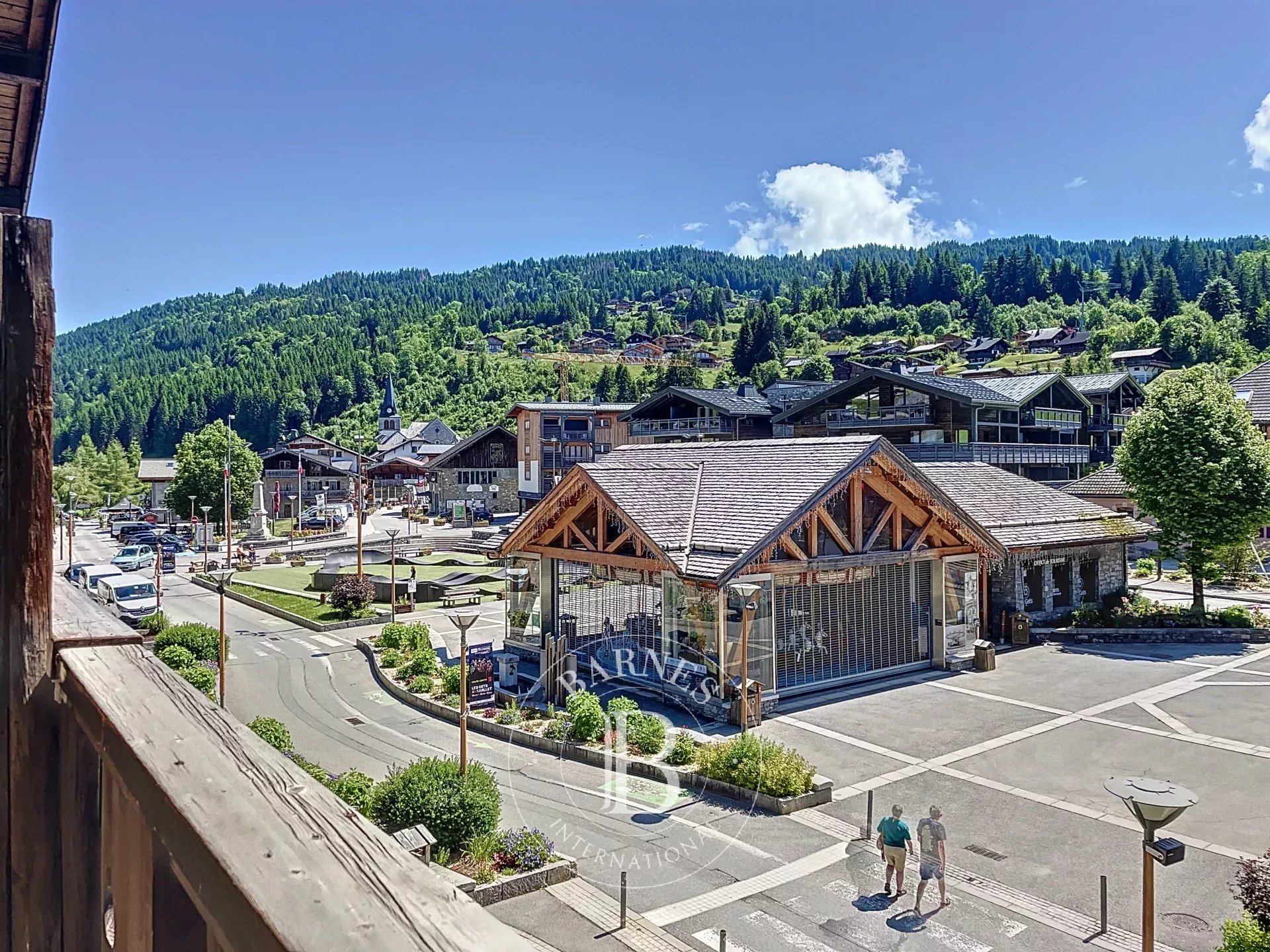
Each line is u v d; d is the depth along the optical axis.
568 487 25.00
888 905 12.34
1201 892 12.71
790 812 15.35
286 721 22.28
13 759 2.25
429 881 1.44
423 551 57.84
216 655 28.36
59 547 68.44
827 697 23.06
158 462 105.69
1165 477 30.36
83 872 2.26
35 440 2.29
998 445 53.16
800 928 11.70
